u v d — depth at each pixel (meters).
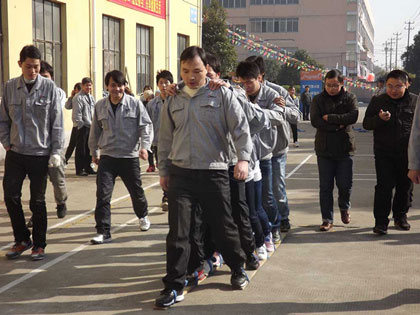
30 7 13.10
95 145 6.30
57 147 5.39
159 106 7.68
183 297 4.33
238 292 4.52
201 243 4.62
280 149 5.98
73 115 10.66
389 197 6.17
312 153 14.78
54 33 14.28
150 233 6.46
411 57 64.19
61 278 4.93
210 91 4.25
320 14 72.38
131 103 6.19
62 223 6.97
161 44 20.17
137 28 18.66
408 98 6.06
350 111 6.12
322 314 4.07
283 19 73.12
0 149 12.22
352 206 7.77
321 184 6.41
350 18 72.06
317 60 73.06
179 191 4.27
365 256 5.47
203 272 4.80
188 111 4.24
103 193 6.08
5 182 5.41
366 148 15.84
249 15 73.31
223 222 4.34
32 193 5.41
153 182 10.08
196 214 4.40
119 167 6.24
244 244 4.81
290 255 5.50
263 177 5.52
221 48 33.41
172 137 4.45
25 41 12.95
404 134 6.05
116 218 7.23
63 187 7.12
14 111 5.30
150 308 4.23
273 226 5.82
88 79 10.72
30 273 5.07
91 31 15.67
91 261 5.41
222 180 4.29
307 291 4.53
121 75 6.10
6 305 4.32
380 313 4.08
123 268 5.20
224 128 4.28
